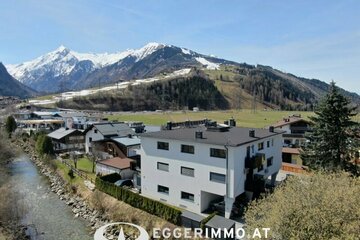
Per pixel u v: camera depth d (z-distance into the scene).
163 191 42.53
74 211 44.53
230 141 37.12
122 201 42.62
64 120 133.00
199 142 37.72
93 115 161.12
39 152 78.88
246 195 38.97
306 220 20.03
